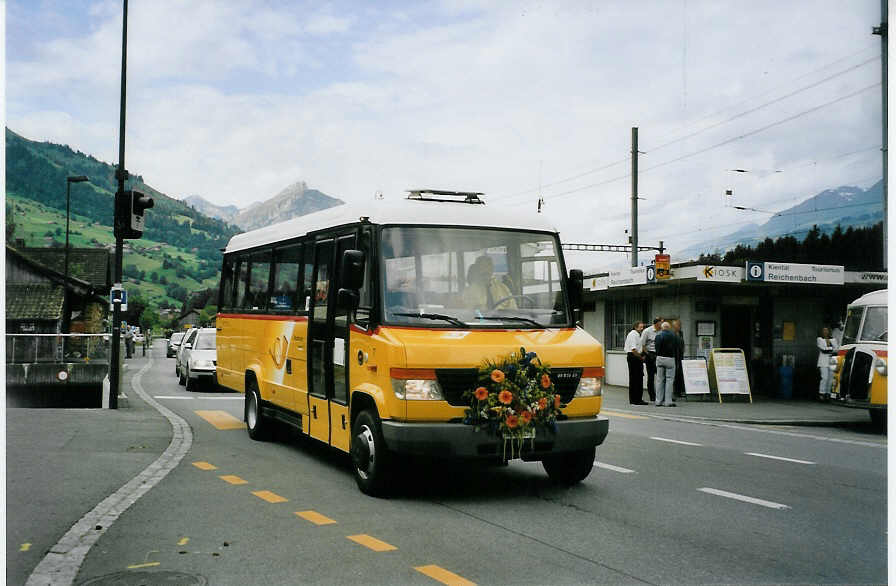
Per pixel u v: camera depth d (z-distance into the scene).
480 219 9.02
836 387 16.48
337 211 10.08
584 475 8.96
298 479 9.25
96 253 58.97
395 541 6.55
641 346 20.53
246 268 13.49
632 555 6.21
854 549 6.44
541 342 8.35
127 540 6.49
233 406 18.67
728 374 21.28
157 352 75.81
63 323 46.44
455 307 8.55
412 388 7.80
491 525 7.13
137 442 11.76
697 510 7.82
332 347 9.52
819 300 23.98
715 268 21.12
